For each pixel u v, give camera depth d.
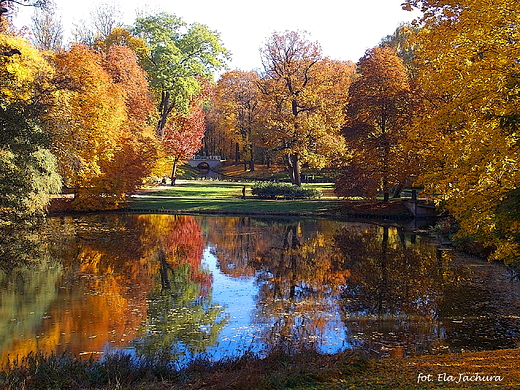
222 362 10.08
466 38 12.28
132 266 21.72
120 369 9.09
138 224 35.84
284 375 8.17
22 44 25.75
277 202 47.25
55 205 42.00
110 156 40.81
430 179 14.98
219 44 57.88
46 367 8.94
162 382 8.41
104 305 15.69
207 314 14.86
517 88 11.56
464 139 13.49
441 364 9.08
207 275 20.23
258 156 90.12
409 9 14.23
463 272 20.39
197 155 105.38
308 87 49.84
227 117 83.12
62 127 23.84
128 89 47.97
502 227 12.48
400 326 13.71
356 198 47.50
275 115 49.00
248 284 18.78
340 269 21.45
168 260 23.25
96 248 25.81
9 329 13.31
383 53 39.91
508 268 19.98
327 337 12.84
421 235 31.12
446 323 13.88
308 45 50.59
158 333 13.15
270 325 13.88
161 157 54.16
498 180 12.48
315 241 29.09
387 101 37.81
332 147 46.97
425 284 18.52
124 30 56.97
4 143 16.17
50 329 13.34
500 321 14.05
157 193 54.81
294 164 52.88
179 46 55.56
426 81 14.71
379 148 38.62
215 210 44.19
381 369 8.75
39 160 21.91
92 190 41.84
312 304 15.99
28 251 18.03
